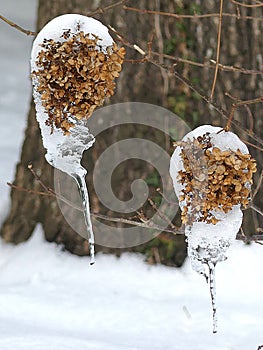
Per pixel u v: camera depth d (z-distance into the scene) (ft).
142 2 31.60
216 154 15.28
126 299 28.86
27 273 31.68
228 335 25.43
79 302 28.32
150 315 27.30
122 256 31.65
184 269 31.37
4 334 23.31
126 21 31.76
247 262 31.24
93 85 14.73
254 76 32.78
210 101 18.62
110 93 14.92
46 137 15.52
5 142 55.06
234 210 16.28
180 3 31.71
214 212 16.15
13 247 33.73
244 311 27.73
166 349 23.54
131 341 24.41
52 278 31.07
